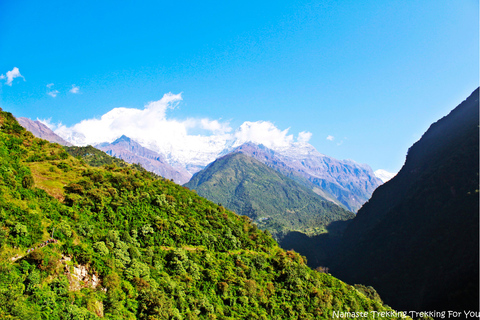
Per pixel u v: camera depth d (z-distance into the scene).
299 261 95.81
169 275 60.66
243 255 81.88
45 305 35.69
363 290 119.38
